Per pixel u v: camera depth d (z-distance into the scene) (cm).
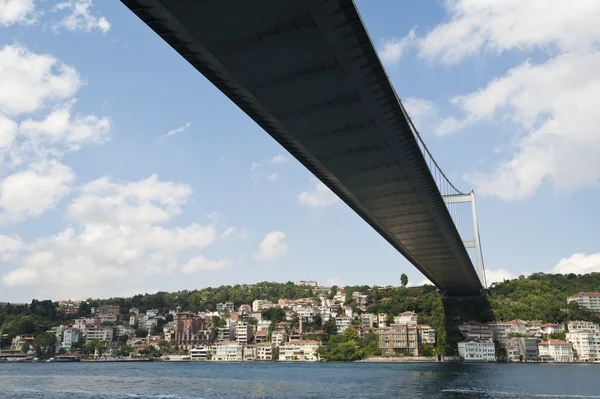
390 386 7338
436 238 8325
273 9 2734
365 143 4466
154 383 9019
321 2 2708
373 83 3562
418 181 5478
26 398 6631
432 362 16062
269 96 3619
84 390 7738
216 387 7956
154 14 2752
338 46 3086
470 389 6781
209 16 2756
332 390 6988
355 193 5797
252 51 3095
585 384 7481
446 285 15512
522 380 8288
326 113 3903
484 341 16000
